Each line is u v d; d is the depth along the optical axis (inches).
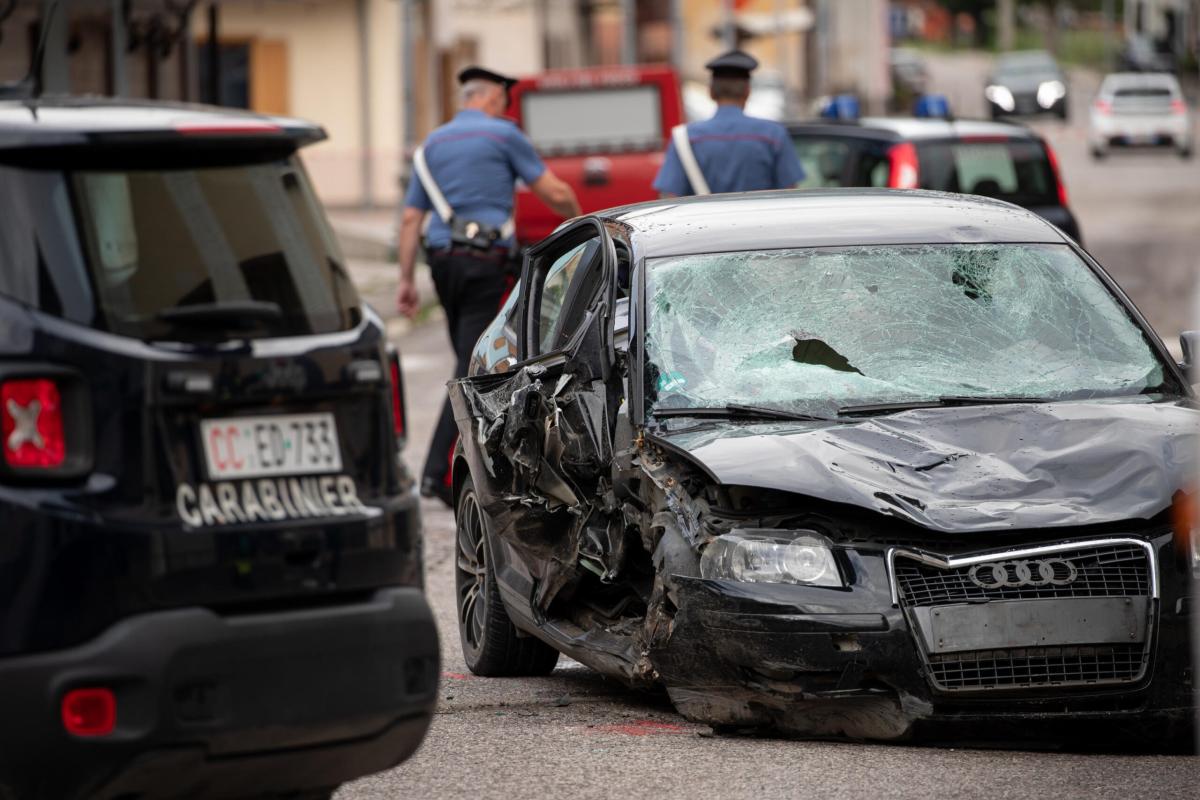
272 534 540.7
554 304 944.9
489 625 914.7
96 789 513.0
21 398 512.4
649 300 838.5
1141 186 4901.6
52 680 506.3
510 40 5669.3
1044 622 698.2
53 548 508.4
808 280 853.8
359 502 563.8
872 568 706.8
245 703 530.6
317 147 4584.2
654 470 769.6
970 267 867.4
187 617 522.9
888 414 786.8
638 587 812.6
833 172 1883.6
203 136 553.3
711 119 1419.8
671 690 749.3
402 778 704.4
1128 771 684.7
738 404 796.6
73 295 525.7
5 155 531.5
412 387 2124.8
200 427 537.0
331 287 577.0
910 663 696.4
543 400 853.2
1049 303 855.7
